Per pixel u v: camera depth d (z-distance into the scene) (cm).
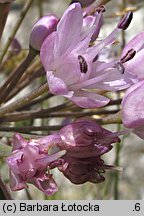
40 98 8
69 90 7
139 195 14
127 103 7
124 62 7
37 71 8
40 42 8
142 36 7
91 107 7
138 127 7
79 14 7
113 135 7
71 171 7
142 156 14
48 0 17
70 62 7
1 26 8
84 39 7
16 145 7
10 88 8
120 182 14
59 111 8
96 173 7
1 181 7
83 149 7
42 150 7
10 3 7
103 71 7
